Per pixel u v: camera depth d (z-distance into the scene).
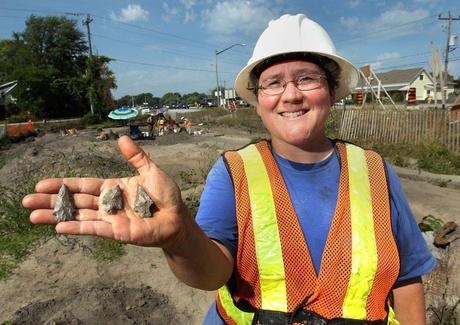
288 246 1.45
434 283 3.54
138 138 20.23
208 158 13.41
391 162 11.23
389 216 1.52
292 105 1.53
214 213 1.51
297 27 1.57
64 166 9.93
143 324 3.76
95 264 4.95
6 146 19.56
